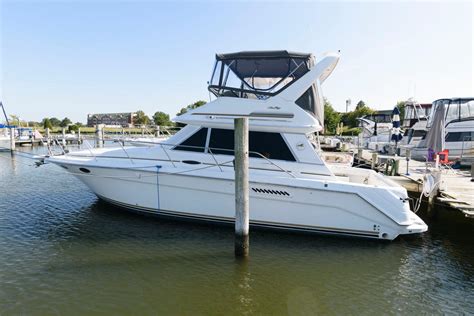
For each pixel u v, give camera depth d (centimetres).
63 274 489
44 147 2756
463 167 1511
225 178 609
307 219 607
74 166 675
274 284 475
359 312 419
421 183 898
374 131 2505
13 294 438
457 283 493
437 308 431
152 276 488
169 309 412
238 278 487
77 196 950
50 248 578
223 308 417
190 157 657
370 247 589
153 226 662
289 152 631
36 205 847
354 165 1468
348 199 588
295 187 590
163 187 648
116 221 691
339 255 562
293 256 555
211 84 649
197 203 641
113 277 483
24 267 509
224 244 593
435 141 1002
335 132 3809
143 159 670
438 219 781
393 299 448
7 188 1070
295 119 604
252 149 639
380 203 586
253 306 423
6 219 732
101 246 585
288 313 411
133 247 580
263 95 619
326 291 462
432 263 552
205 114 641
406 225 588
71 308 410
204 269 511
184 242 599
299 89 611
